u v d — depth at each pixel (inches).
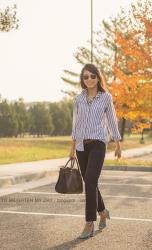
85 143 344.5
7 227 374.3
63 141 2620.6
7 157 1234.0
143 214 439.5
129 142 2753.4
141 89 1162.0
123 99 1168.2
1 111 4719.5
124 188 647.1
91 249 308.7
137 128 1206.9
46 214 432.1
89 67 348.5
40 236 343.3
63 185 348.5
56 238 337.4
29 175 752.3
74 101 352.5
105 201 523.5
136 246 318.0
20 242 325.1
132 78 1178.6
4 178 672.4
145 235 350.3
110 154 1477.6
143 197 557.0
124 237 343.0
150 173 892.0
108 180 752.3
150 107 1170.6
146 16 1180.5
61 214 433.1
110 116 348.5
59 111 5521.7
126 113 1187.3
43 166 935.0
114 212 450.0
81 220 405.1
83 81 348.8
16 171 807.1
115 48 2359.7
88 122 344.2
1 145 2016.5
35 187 653.3
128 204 501.4
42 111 5251.0
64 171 350.9
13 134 4753.9
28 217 417.4
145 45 1184.8
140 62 1180.5
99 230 362.3
